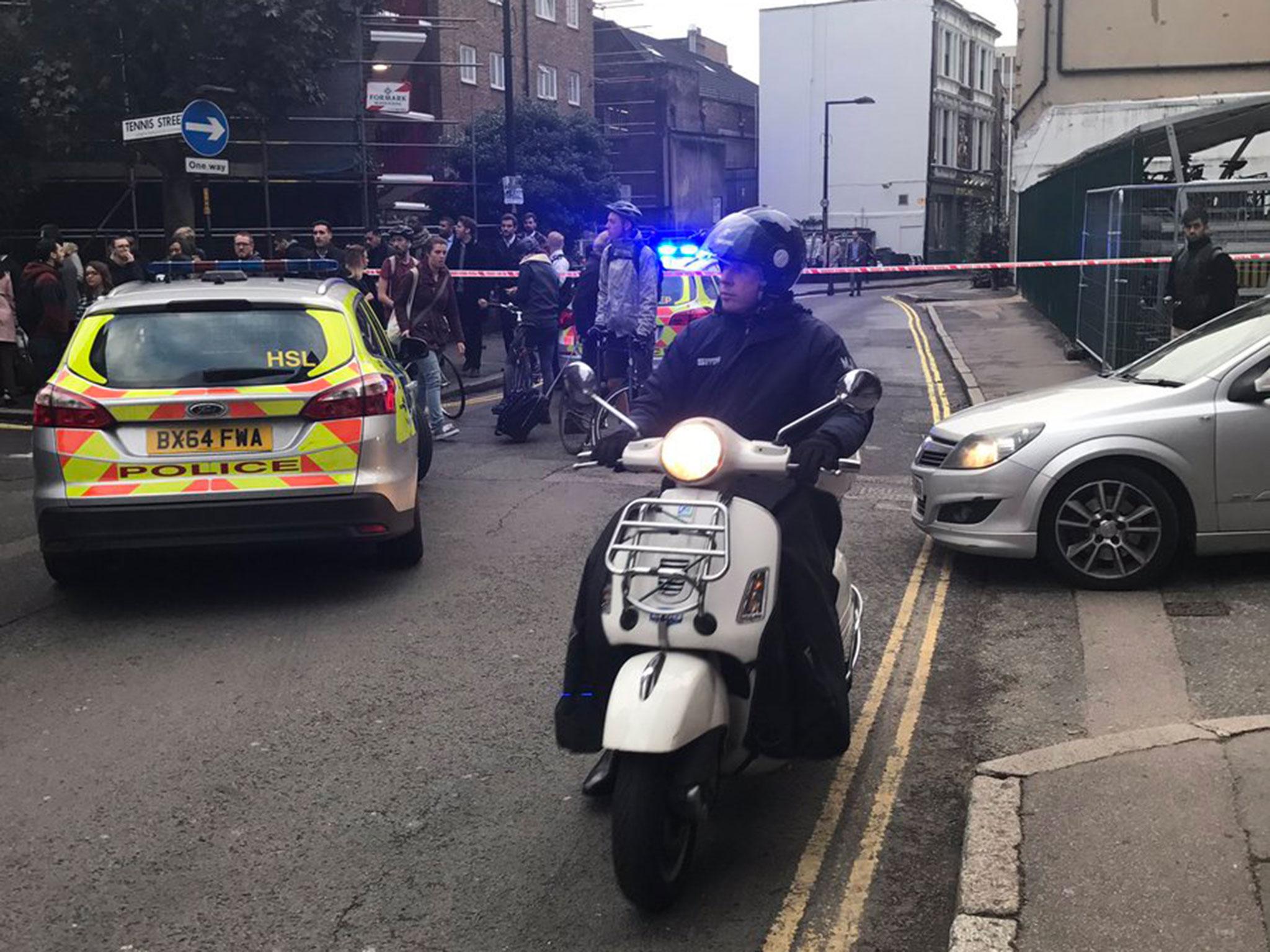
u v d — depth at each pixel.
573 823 4.22
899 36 57.38
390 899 3.74
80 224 22.03
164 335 6.59
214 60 17.98
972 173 64.56
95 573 7.01
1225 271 10.85
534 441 11.91
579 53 42.09
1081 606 6.40
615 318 10.72
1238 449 6.50
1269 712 4.86
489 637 6.16
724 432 3.61
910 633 6.17
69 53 17.55
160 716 5.20
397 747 4.86
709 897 3.72
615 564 3.57
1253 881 3.40
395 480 6.76
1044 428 6.70
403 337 8.92
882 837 4.08
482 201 29.27
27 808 4.37
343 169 21.94
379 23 25.34
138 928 3.60
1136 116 25.56
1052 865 3.54
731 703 3.65
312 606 6.71
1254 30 24.91
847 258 44.28
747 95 64.19
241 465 6.41
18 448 12.01
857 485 9.66
